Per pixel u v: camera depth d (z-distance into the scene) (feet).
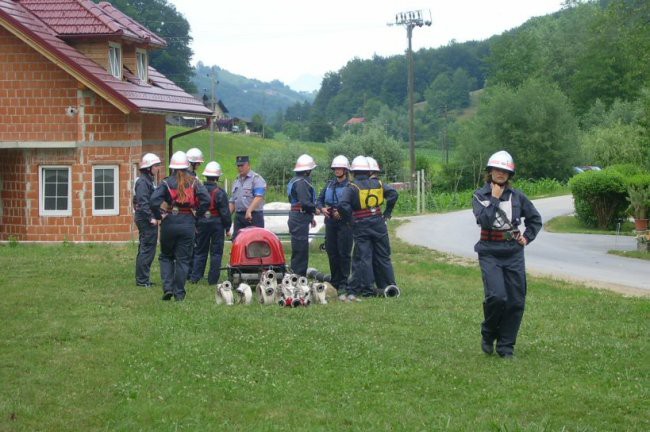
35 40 78.43
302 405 27.09
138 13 332.60
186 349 33.71
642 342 36.17
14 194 82.02
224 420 25.77
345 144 209.97
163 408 26.76
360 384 29.27
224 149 308.60
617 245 84.58
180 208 45.47
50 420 25.76
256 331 37.17
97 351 33.63
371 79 509.35
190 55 352.90
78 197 81.30
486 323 33.14
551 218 120.57
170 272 46.32
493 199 32.76
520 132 238.68
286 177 204.44
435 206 150.10
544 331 38.27
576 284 55.42
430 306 44.68
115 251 70.03
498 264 32.91
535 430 24.30
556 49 343.87
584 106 305.32
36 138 81.00
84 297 46.34
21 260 62.80
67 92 80.69
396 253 74.64
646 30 99.09
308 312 42.11
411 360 32.37
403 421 25.39
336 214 48.57
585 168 239.09
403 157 212.02
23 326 38.24
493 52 347.15
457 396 28.02
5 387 28.89
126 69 90.79
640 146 114.21
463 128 250.78
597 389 28.63
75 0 85.71
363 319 40.50
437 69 502.79
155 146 92.53
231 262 49.55
